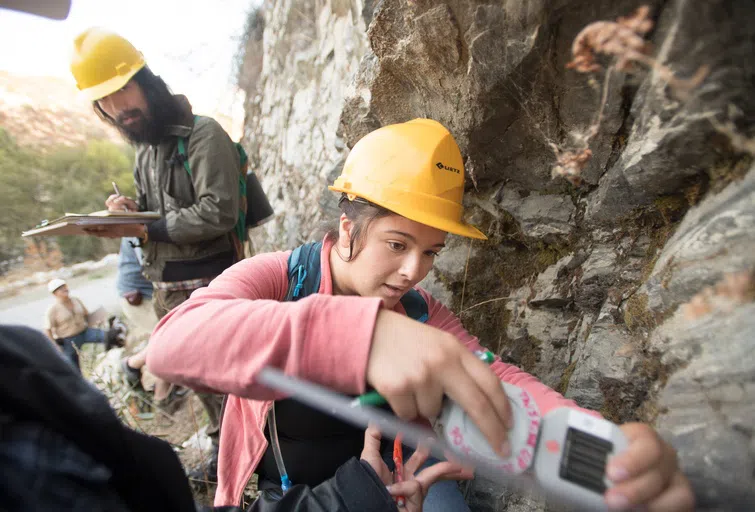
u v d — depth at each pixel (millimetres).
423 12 952
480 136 1121
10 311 2340
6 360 451
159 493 605
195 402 2768
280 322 623
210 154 1683
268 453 1080
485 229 1379
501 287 1391
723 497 499
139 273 2537
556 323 1228
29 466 428
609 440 507
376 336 585
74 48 1512
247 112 4867
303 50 3523
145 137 1672
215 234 1761
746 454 510
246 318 655
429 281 1551
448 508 1029
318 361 590
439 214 871
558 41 792
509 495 1177
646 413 793
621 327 973
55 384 473
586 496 487
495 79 938
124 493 563
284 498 727
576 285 1140
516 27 820
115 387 2457
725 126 578
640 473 476
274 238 3633
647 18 580
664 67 585
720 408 562
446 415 555
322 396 590
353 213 919
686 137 658
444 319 1146
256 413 1022
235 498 1065
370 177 891
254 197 2148
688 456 568
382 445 1099
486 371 554
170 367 684
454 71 1032
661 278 781
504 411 536
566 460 506
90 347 3133
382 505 698
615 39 631
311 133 3223
